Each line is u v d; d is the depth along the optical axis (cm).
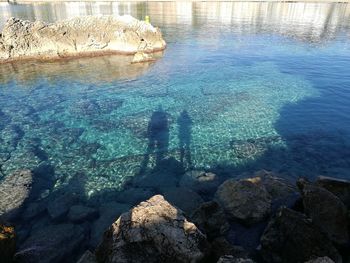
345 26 5094
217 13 6919
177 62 3022
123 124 1766
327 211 877
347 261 787
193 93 2208
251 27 5034
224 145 1544
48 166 1396
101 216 1077
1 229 841
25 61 3167
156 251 740
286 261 806
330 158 1418
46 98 2161
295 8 8138
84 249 973
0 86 2414
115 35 3456
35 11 7244
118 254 736
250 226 977
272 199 1069
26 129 1723
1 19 5675
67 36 3328
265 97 2117
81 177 1325
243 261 706
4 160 1432
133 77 2595
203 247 773
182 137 1622
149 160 1435
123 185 1274
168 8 7938
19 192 1195
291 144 1537
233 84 2381
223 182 1220
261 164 1388
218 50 3469
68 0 10644
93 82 2488
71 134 1666
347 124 1730
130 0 10394
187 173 1320
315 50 3419
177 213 826
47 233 996
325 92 2194
